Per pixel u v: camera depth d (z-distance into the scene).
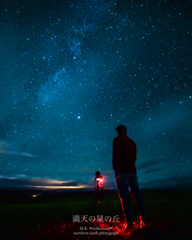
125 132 2.85
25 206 4.66
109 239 2.02
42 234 2.25
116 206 4.41
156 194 6.61
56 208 4.26
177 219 2.74
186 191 6.70
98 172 3.71
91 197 6.73
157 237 1.99
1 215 3.48
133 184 2.55
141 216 2.45
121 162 2.53
